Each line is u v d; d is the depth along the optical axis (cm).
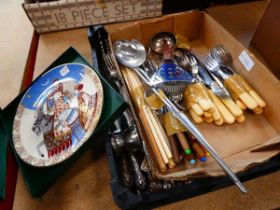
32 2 66
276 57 54
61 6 63
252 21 70
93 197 42
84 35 69
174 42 59
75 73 43
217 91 49
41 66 62
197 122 46
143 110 45
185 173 34
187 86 49
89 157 47
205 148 40
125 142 42
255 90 49
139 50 58
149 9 69
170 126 43
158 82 49
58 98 41
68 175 44
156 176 35
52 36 70
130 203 36
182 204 41
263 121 48
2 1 82
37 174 35
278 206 41
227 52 54
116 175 38
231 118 46
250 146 45
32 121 40
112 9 67
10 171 40
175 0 68
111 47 51
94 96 38
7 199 37
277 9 49
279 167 42
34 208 41
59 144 37
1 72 58
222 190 42
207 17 58
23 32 70
